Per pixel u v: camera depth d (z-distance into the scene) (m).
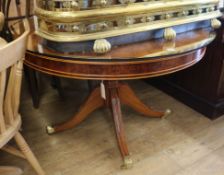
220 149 1.36
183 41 1.04
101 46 0.88
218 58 1.44
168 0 1.01
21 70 0.91
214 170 1.23
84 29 0.87
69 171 1.23
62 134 1.49
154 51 0.93
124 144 1.26
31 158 1.10
